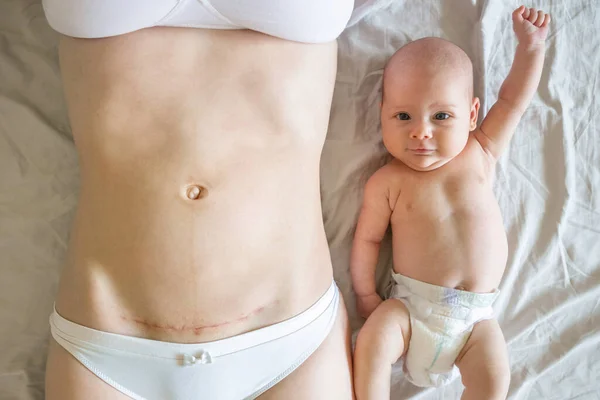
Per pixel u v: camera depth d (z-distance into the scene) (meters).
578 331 1.28
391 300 1.19
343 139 1.24
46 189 1.18
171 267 0.95
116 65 0.95
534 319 1.28
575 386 1.27
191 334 0.98
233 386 1.01
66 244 1.18
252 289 0.99
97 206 0.97
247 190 0.97
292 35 0.97
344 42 1.24
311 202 1.06
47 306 1.18
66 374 0.96
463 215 1.16
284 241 1.01
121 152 0.96
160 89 0.96
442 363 1.16
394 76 1.13
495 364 1.12
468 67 1.14
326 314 1.06
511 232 1.28
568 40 1.28
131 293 0.96
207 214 0.95
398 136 1.14
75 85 0.98
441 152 1.13
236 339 0.99
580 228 1.28
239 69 0.98
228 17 0.93
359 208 1.25
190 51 0.97
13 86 1.17
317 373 1.02
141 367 0.97
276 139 1.00
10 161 1.17
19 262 1.17
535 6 1.28
